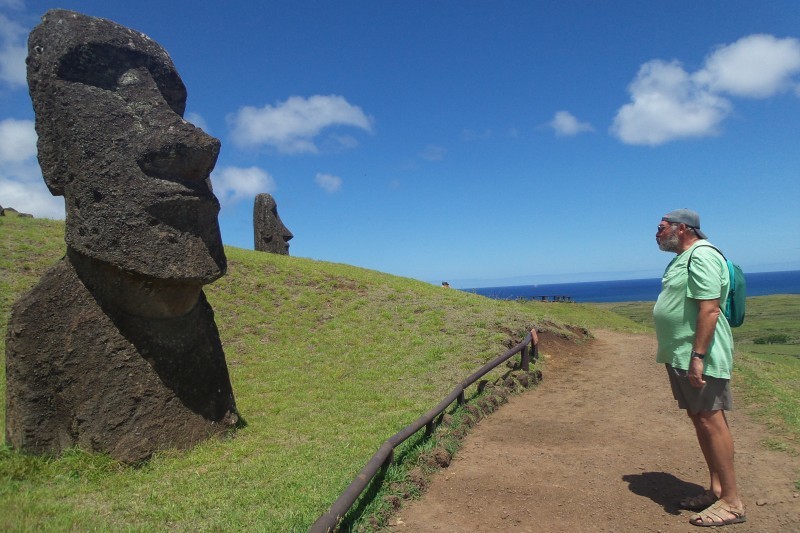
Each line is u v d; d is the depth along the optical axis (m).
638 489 4.94
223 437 6.66
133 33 6.37
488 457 5.94
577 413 7.82
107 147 5.87
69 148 5.89
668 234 4.45
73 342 5.86
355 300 15.09
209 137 6.17
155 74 6.42
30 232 14.83
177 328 6.48
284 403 8.37
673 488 4.93
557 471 5.46
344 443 6.35
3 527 4.07
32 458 5.55
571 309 25.72
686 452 5.94
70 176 5.93
